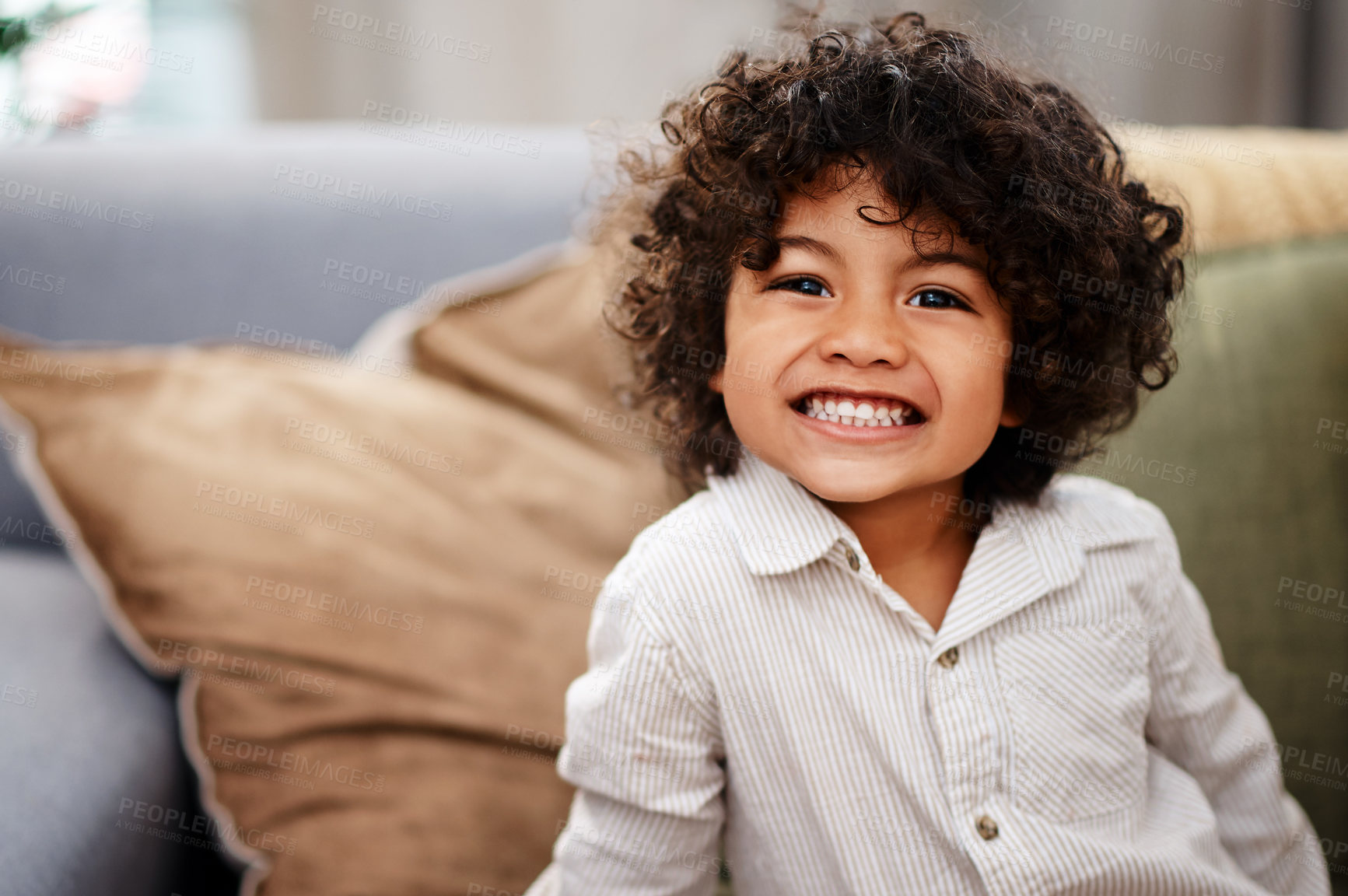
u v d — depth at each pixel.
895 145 0.53
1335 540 0.90
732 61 0.68
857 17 0.74
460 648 0.90
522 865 0.85
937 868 0.59
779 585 0.60
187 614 0.89
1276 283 0.96
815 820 0.61
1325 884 0.73
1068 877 0.58
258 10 1.75
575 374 1.05
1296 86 1.97
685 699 0.61
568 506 0.96
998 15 1.66
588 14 1.84
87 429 0.95
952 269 0.55
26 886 0.68
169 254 1.10
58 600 1.00
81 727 0.84
